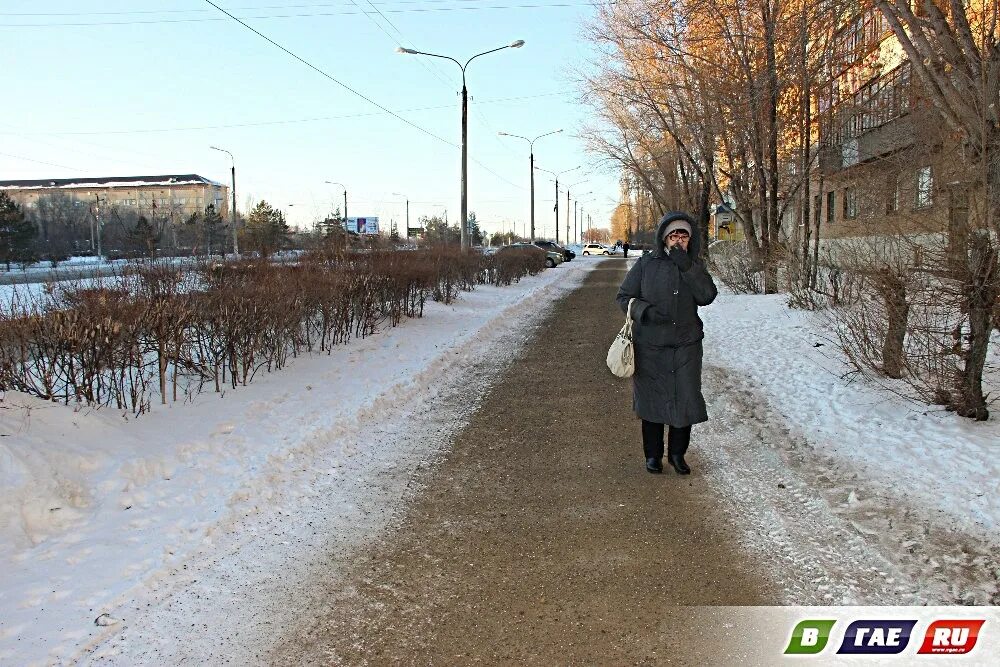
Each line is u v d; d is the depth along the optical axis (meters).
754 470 4.99
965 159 5.42
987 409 5.65
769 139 15.17
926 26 6.04
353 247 20.47
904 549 3.67
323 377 7.73
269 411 6.32
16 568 3.49
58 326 5.37
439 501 4.57
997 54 5.22
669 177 28.05
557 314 14.84
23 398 4.91
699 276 4.77
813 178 14.52
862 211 7.39
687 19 15.66
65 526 3.96
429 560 3.75
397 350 9.48
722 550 3.79
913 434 5.30
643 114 22.09
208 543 3.86
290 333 8.16
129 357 5.76
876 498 4.30
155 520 4.09
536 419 6.54
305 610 3.26
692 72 16.53
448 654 2.92
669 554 3.77
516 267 23.53
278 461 5.07
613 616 3.19
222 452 5.20
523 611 3.24
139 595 3.31
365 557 3.79
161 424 5.60
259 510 4.33
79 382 5.73
